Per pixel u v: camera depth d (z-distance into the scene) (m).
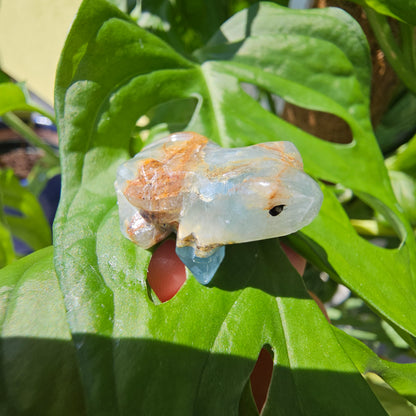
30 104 0.23
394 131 0.27
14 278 0.18
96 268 0.17
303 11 0.23
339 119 0.25
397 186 0.25
